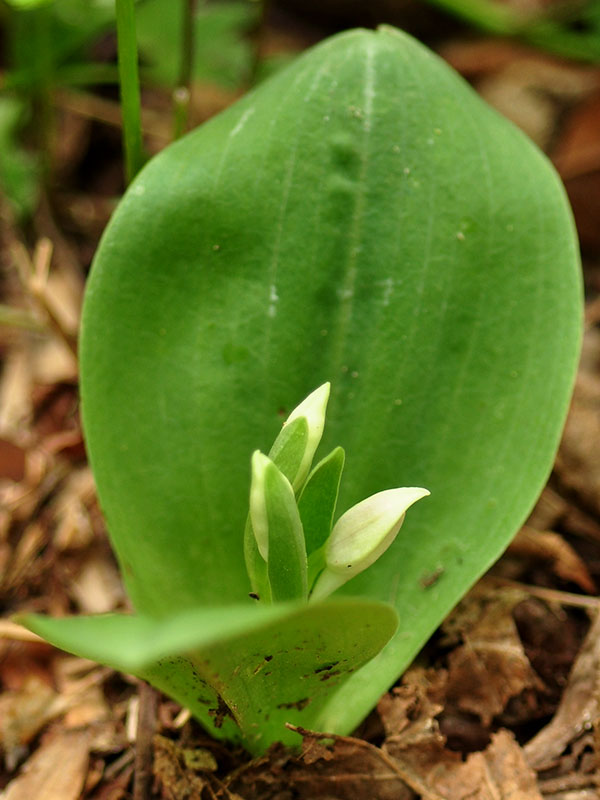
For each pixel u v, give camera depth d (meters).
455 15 0.43
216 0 0.42
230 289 0.20
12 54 0.36
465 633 0.22
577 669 0.22
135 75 0.21
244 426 0.20
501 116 0.21
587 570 0.24
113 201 0.34
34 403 0.28
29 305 0.31
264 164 0.20
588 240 0.35
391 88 0.20
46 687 0.23
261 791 0.19
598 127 0.35
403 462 0.20
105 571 0.26
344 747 0.19
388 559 0.20
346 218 0.20
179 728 0.21
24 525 0.26
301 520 0.18
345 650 0.17
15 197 0.32
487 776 0.20
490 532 0.19
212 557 0.20
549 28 0.42
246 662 0.17
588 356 0.31
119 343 0.19
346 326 0.20
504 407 0.20
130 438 0.19
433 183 0.20
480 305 0.20
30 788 0.21
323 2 0.48
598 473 0.26
